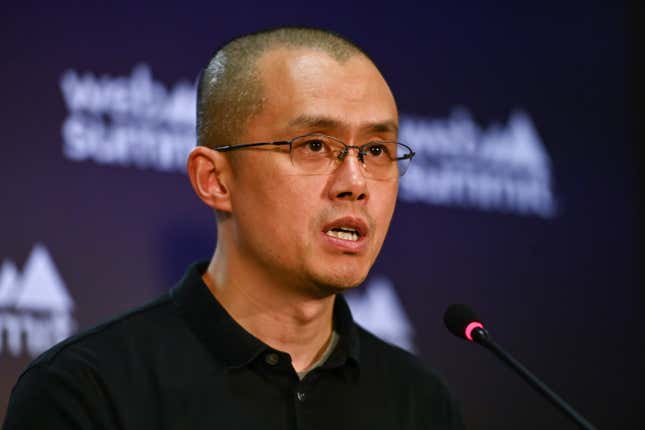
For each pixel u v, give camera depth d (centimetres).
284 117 414
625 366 954
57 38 748
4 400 694
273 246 416
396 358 493
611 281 960
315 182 412
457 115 901
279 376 430
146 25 781
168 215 773
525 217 923
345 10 875
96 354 425
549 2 967
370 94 424
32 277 717
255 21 835
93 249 742
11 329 704
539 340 915
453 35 912
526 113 937
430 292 867
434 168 883
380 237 429
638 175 987
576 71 969
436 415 485
